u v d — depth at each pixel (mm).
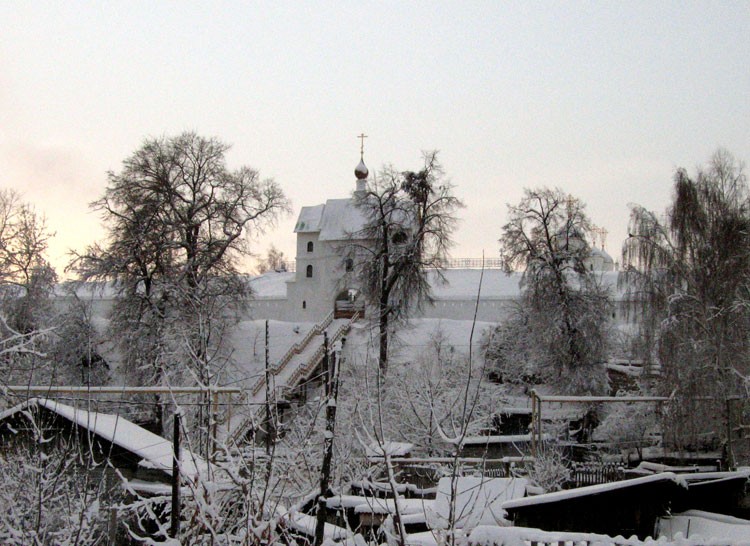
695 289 30516
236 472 8945
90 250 44438
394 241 49312
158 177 47062
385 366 37500
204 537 8914
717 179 32094
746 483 21500
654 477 18469
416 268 48469
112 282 45156
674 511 20703
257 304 72688
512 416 41719
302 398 44281
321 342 55125
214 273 45688
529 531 12523
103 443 17047
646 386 34000
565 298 43656
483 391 35406
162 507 14594
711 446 29703
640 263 32438
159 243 44344
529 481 21938
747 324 29219
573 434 41375
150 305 42094
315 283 71625
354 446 18312
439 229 49156
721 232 30625
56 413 17312
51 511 11141
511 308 53750
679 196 31672
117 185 46500
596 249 85875
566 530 17438
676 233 31797
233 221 48219
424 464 24469
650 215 32906
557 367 43625
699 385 28297
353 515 16109
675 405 28531
